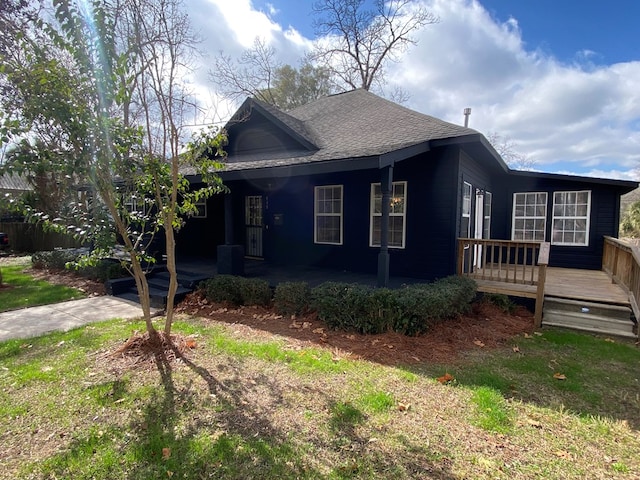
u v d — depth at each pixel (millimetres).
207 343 4289
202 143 3969
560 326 5305
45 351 4062
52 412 2795
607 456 2348
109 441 2447
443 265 6891
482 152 7254
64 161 3297
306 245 8977
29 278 8883
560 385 3369
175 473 2154
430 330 4699
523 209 10039
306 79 25094
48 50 3578
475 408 2893
